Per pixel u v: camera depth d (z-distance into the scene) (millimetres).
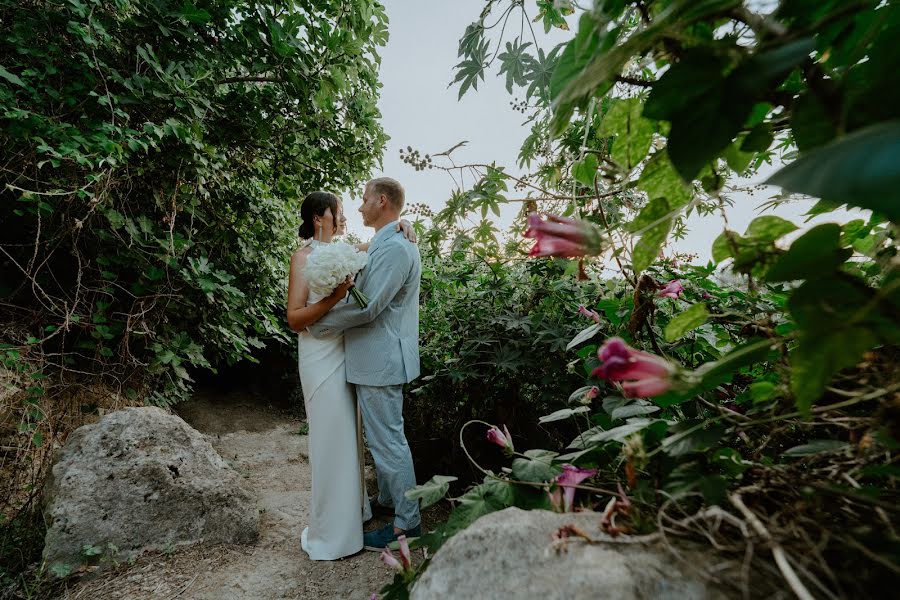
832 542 433
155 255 2295
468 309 2457
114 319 2332
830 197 260
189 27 2258
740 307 1301
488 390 2445
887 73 381
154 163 2275
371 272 1957
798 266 450
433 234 1199
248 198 3039
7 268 2320
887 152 255
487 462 2406
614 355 539
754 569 436
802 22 421
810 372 441
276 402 5195
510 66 1030
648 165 700
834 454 573
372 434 1943
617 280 1327
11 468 1946
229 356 3154
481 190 986
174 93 2150
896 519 450
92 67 1951
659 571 469
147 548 1856
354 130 3434
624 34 651
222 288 2506
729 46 402
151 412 2160
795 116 438
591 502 841
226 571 1764
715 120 406
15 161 1872
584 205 1130
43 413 2053
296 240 3842
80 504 1796
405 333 2021
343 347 1980
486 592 531
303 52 2635
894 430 469
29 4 1945
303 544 1957
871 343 404
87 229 2225
